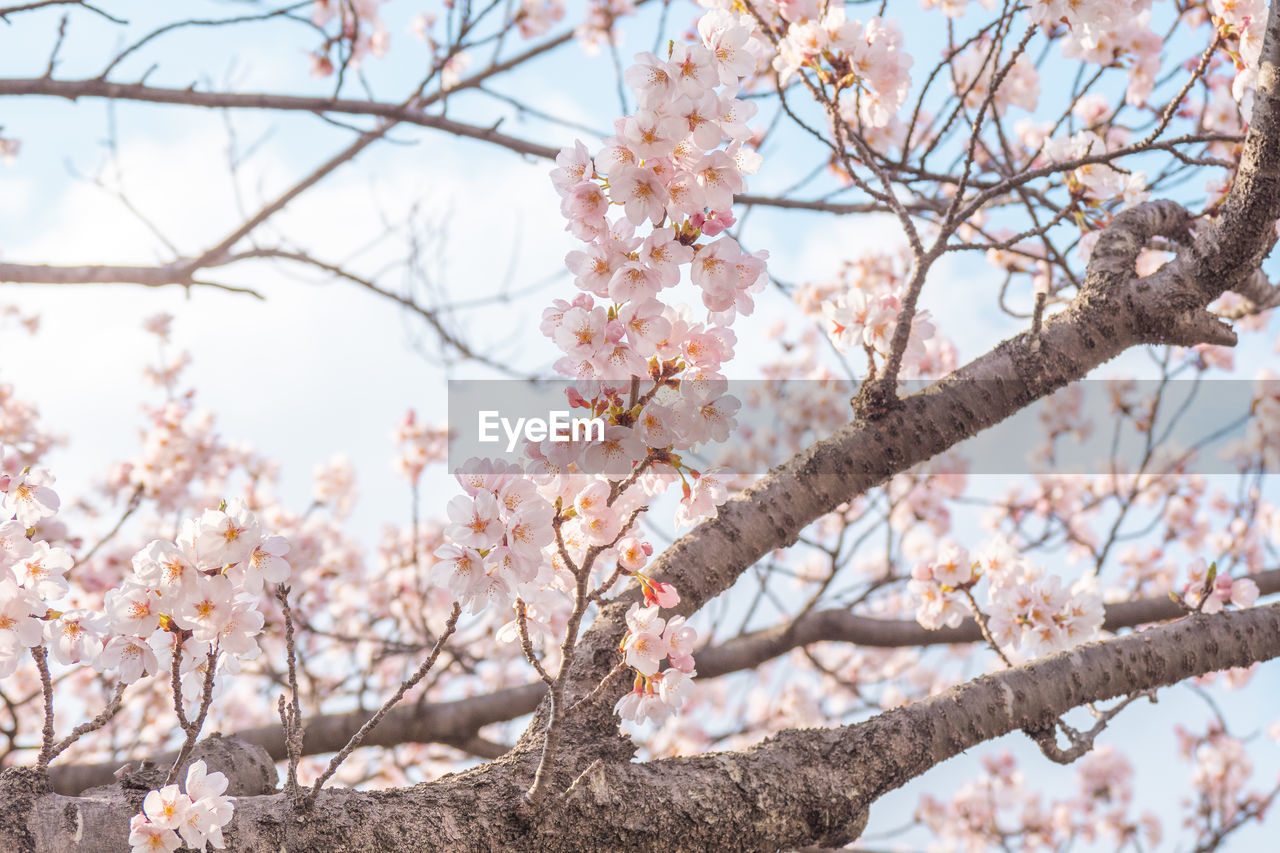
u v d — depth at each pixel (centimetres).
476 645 624
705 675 508
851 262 622
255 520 154
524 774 186
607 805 182
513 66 453
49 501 175
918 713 229
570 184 157
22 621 161
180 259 419
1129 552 716
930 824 838
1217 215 312
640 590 230
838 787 205
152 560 151
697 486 177
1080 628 309
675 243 153
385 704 162
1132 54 365
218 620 152
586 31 540
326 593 638
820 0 284
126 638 161
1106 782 832
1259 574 493
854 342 274
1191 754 774
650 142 150
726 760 203
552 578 181
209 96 387
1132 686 260
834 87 285
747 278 158
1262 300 342
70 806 155
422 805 174
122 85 371
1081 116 420
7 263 384
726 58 167
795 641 512
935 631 510
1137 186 323
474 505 149
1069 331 271
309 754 443
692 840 187
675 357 157
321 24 530
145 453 618
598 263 155
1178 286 275
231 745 210
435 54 490
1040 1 256
